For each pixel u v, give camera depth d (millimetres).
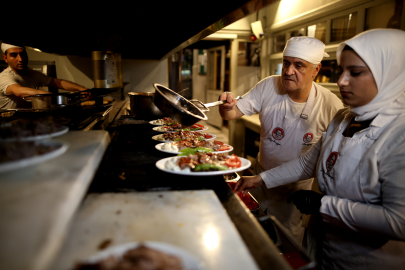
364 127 1092
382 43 932
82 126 1400
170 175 1119
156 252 541
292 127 1817
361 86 987
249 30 4949
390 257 1062
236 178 1605
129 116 2551
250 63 5266
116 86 2365
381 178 973
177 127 1982
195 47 6383
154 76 4090
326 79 3328
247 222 809
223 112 2020
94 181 1046
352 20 2803
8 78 2545
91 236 683
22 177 677
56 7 1443
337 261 1190
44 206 546
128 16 1681
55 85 3025
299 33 3805
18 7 1337
